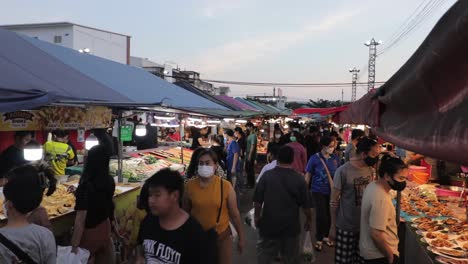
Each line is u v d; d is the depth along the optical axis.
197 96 9.23
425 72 1.70
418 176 7.01
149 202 2.43
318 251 6.29
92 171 4.16
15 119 5.48
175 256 2.38
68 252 3.84
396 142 2.35
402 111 2.46
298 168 7.07
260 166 14.95
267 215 4.49
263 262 4.56
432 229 4.46
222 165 6.50
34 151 4.75
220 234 4.00
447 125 1.44
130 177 7.45
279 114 24.30
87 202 4.04
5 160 5.57
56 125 6.09
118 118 6.60
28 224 2.61
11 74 3.62
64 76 4.61
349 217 4.46
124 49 34.75
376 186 3.72
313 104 74.44
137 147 11.66
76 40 30.84
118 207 5.47
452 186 6.76
